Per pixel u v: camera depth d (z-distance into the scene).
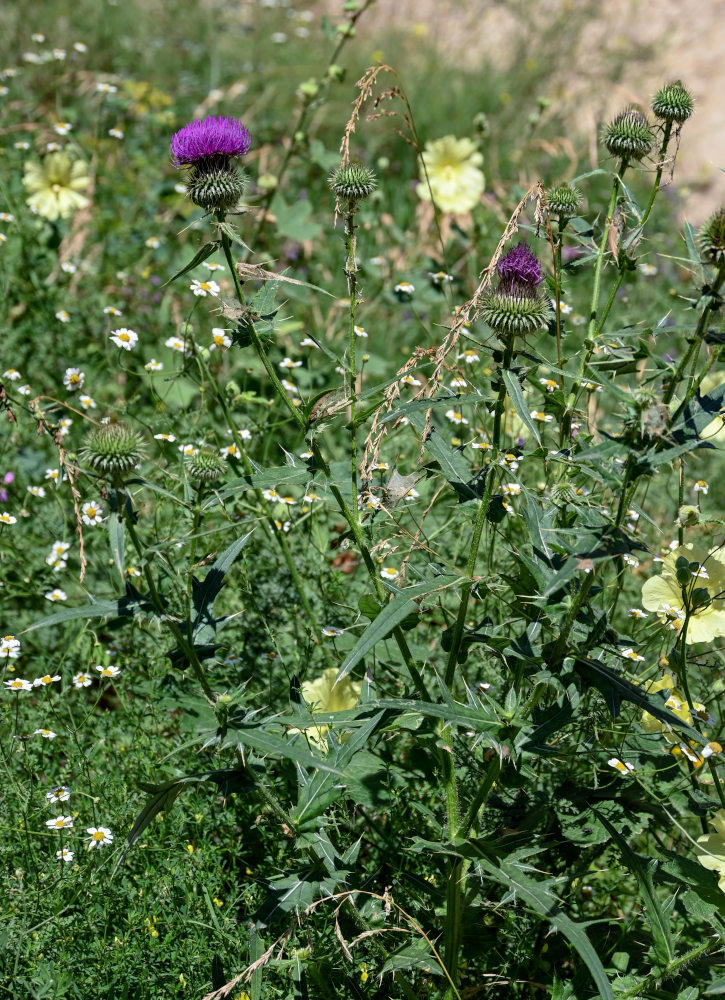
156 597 2.08
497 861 2.05
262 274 2.18
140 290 5.44
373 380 5.21
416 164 8.05
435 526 3.74
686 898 2.20
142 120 8.10
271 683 3.20
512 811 2.50
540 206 2.26
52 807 2.77
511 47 12.48
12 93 7.96
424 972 2.48
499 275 2.17
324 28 5.12
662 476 4.27
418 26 12.77
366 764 2.40
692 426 1.99
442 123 9.59
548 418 3.34
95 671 3.45
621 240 2.66
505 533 3.38
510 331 2.08
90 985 2.39
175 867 2.61
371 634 1.90
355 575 3.64
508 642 2.14
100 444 2.07
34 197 5.07
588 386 2.74
